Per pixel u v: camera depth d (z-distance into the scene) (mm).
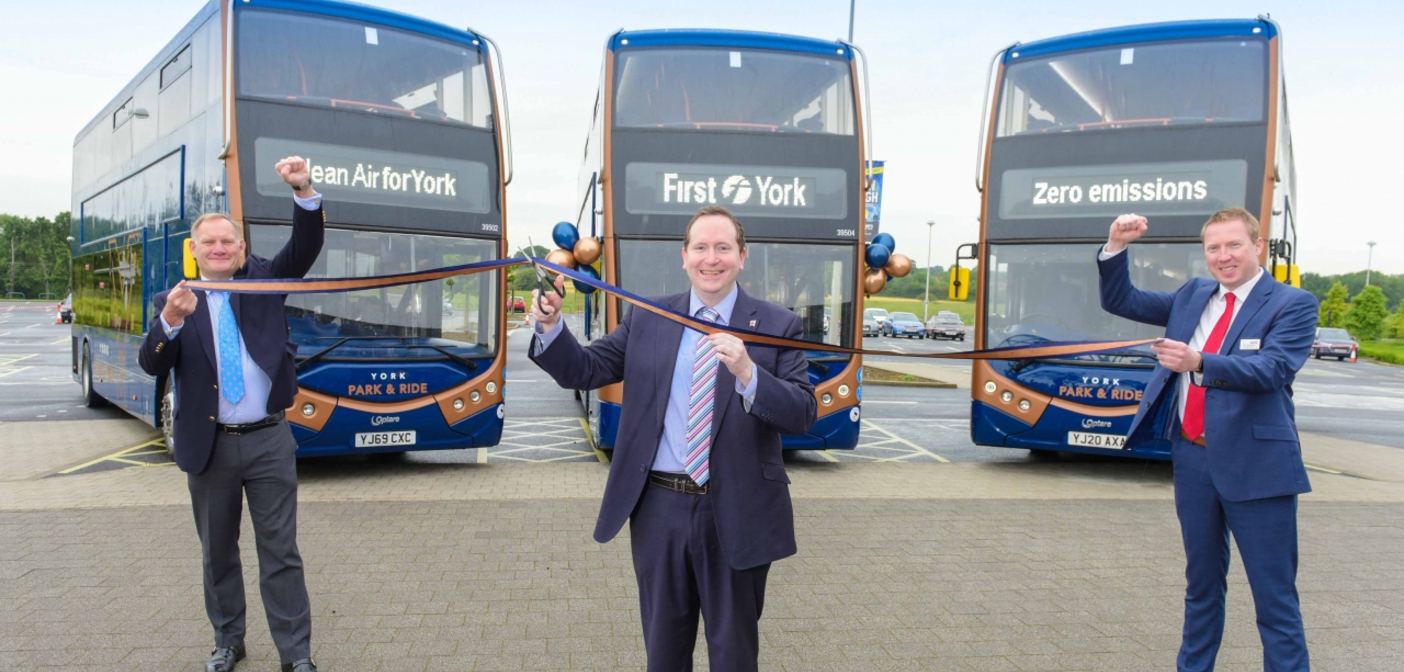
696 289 2963
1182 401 3684
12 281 125750
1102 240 8906
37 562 5418
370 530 6402
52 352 26938
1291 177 11148
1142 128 8891
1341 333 44688
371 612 4676
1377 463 11203
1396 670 4102
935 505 7562
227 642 3893
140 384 10242
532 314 2777
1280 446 3441
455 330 8656
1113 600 5059
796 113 9273
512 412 14930
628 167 9031
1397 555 6129
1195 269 8641
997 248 9250
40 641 4172
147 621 4445
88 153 13562
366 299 8273
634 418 2902
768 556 2795
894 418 14922
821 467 9766
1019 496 8086
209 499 3770
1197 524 3605
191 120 8742
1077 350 3107
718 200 9070
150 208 9992
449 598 4914
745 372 2572
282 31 8094
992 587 5270
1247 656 4219
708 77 9211
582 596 4973
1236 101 8750
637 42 9211
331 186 8125
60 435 11320
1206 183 8672
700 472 2812
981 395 9219
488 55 9078
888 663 4121
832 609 4844
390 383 8297
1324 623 4715
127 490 7723
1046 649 4309
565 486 8234
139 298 10359
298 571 3846
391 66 8500
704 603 2842
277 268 3854
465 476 8820
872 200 15227
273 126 7918
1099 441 8781
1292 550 3461
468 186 8773
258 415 3762
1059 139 9117
